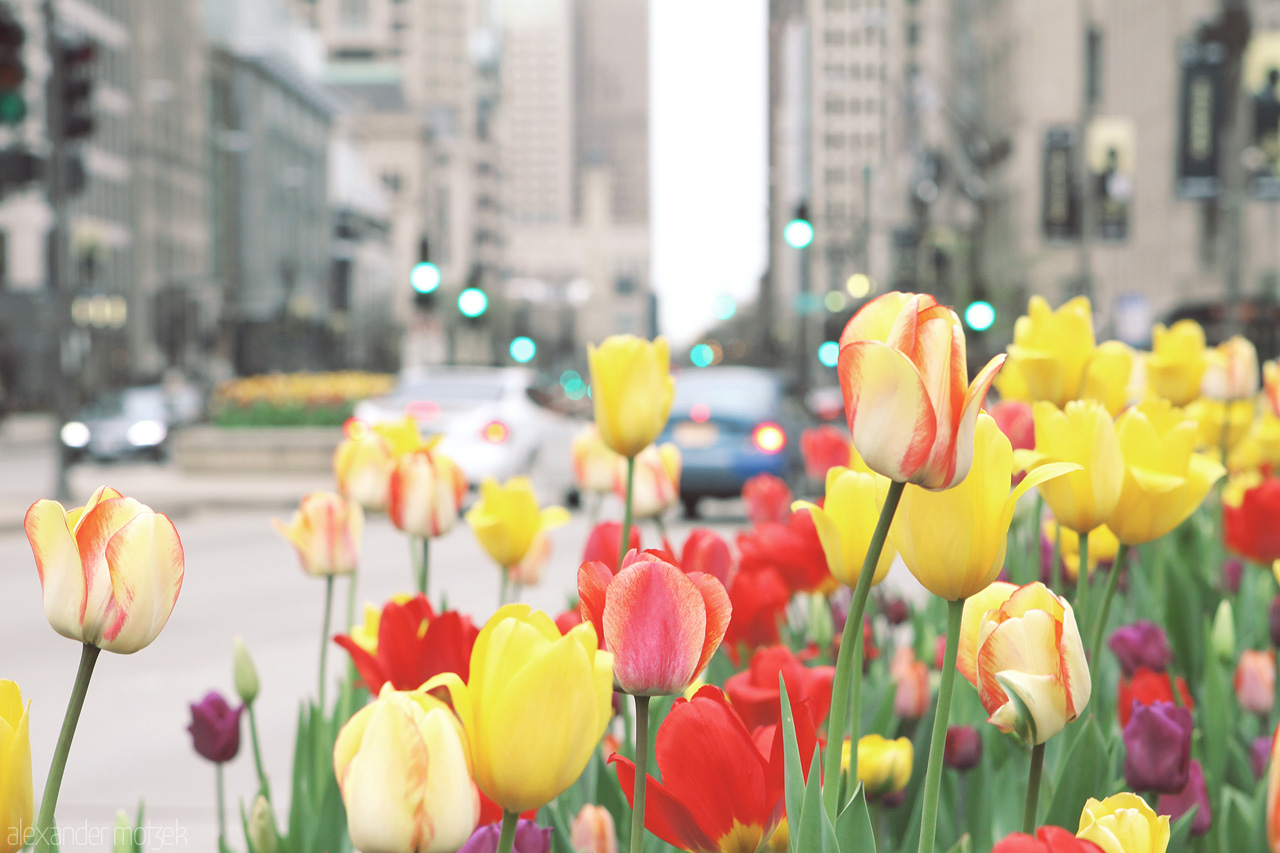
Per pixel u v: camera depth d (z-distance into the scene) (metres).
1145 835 1.17
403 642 1.72
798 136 117.12
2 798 1.07
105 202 73.19
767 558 2.57
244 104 96.00
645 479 2.78
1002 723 1.26
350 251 117.81
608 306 190.50
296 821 2.18
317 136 112.88
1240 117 19.19
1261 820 1.90
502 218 195.62
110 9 74.56
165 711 6.88
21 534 16.39
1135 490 1.83
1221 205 46.78
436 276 27.66
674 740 1.27
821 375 61.62
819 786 1.29
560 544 14.12
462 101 176.88
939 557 1.30
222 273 93.12
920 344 1.20
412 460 2.37
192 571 12.80
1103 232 48.16
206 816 4.82
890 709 2.25
